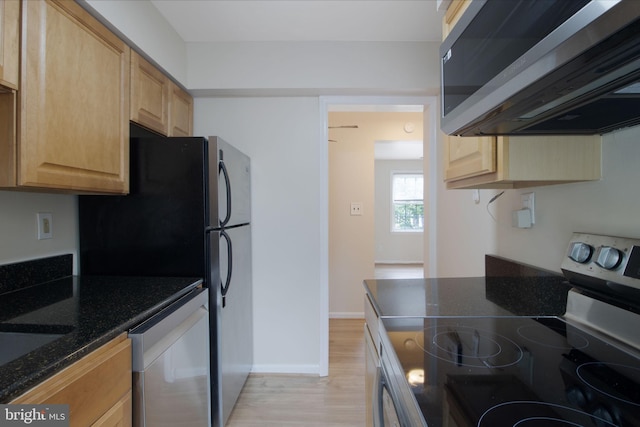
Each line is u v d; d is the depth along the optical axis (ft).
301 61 7.16
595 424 1.68
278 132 7.72
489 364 2.33
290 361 7.77
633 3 1.28
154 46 5.79
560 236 3.69
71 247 5.34
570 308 3.22
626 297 2.60
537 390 2.00
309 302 7.77
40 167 3.49
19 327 3.09
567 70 1.81
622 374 2.20
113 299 3.99
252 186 7.73
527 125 2.90
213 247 5.36
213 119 7.72
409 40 7.11
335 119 11.87
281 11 6.02
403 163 23.52
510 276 4.49
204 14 6.09
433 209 7.70
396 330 2.96
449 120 3.12
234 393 6.25
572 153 3.25
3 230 4.34
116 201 5.39
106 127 4.59
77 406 2.51
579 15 1.53
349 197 11.82
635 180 2.82
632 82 1.97
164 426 3.64
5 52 3.13
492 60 2.40
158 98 6.09
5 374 2.22
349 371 7.91
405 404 2.14
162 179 5.34
